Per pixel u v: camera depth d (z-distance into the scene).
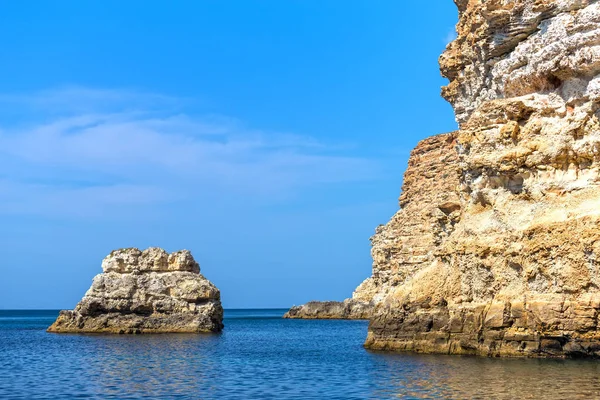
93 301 79.44
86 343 62.28
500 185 36.81
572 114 34.16
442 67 45.31
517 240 34.41
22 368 41.31
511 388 25.34
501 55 38.62
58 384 33.59
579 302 31.30
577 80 33.81
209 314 80.38
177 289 80.12
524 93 36.34
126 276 80.12
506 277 34.69
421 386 27.69
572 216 32.41
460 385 26.89
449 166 74.31
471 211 38.06
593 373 27.89
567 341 31.95
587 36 32.66
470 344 36.00
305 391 30.03
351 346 57.53
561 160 34.06
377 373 32.84
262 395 29.31
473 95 42.72
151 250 81.75
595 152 32.88
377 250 108.00
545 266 32.69
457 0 44.78
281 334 83.19
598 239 31.05
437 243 51.81
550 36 34.59
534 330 32.88
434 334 39.09
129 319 78.25
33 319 193.50
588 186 32.91
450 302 38.41
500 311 34.25
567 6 34.28
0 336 81.44
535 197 34.50
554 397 23.38
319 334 82.44
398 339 41.91
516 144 36.03
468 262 36.81
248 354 50.03
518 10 36.66
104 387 32.38
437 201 72.44
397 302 42.44
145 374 37.44
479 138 37.56
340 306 153.38
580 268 31.45
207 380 34.59
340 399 26.92
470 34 41.47
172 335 74.44
